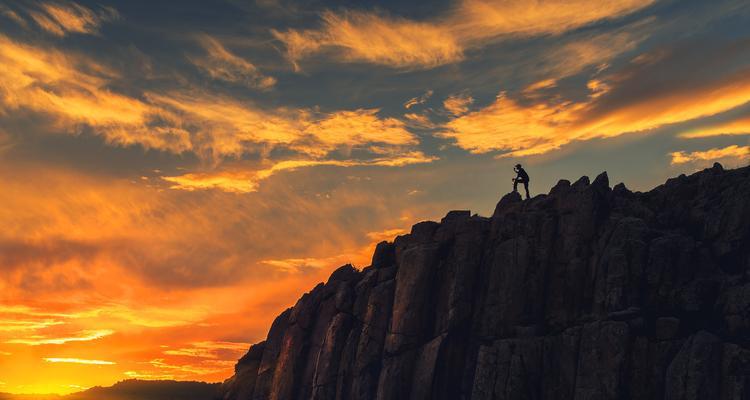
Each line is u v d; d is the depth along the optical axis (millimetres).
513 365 89062
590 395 83500
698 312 86125
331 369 110938
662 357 82750
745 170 95625
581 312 92438
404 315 104312
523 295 96438
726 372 77750
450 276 104000
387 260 119562
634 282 89438
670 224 96125
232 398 133000
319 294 124188
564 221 97875
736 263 89062
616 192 102562
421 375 100000
